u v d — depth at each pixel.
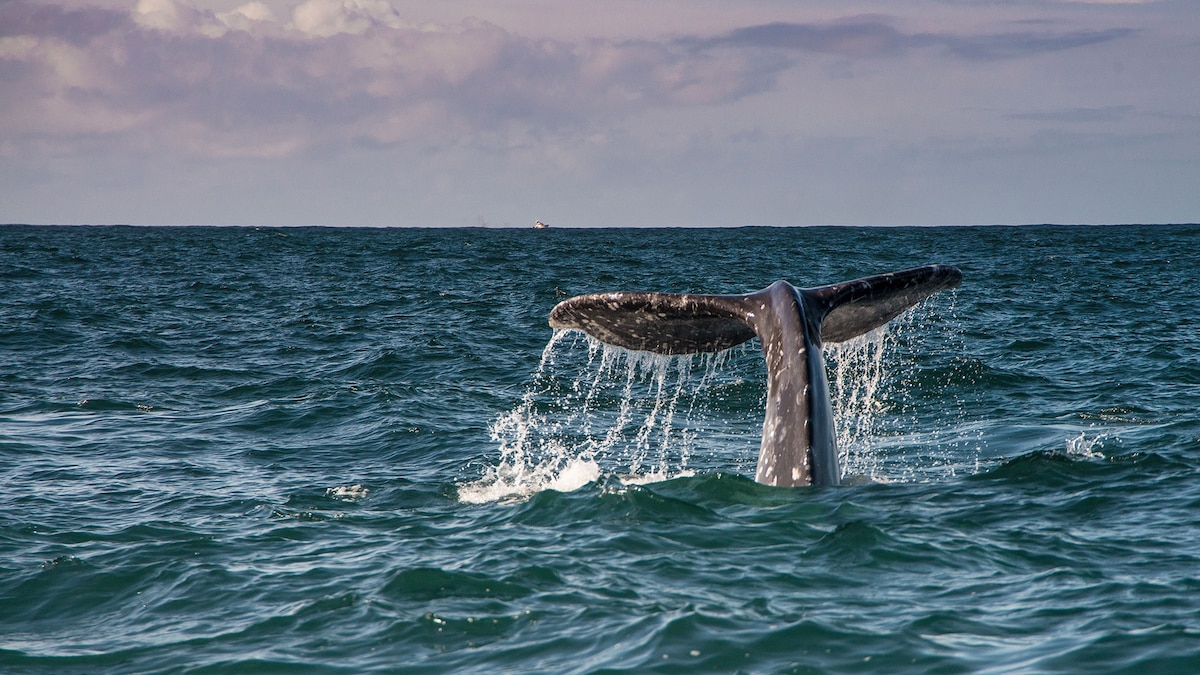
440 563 19.69
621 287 96.31
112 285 97.19
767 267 126.12
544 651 15.44
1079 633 15.27
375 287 96.94
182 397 42.69
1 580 19.97
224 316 73.00
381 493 26.78
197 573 19.81
